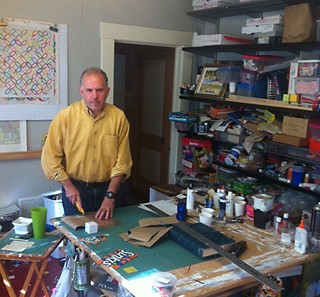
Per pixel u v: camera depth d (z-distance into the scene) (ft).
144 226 6.92
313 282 6.55
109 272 5.57
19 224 7.89
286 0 9.45
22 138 10.78
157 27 12.37
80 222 7.25
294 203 8.98
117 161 8.25
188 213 8.08
